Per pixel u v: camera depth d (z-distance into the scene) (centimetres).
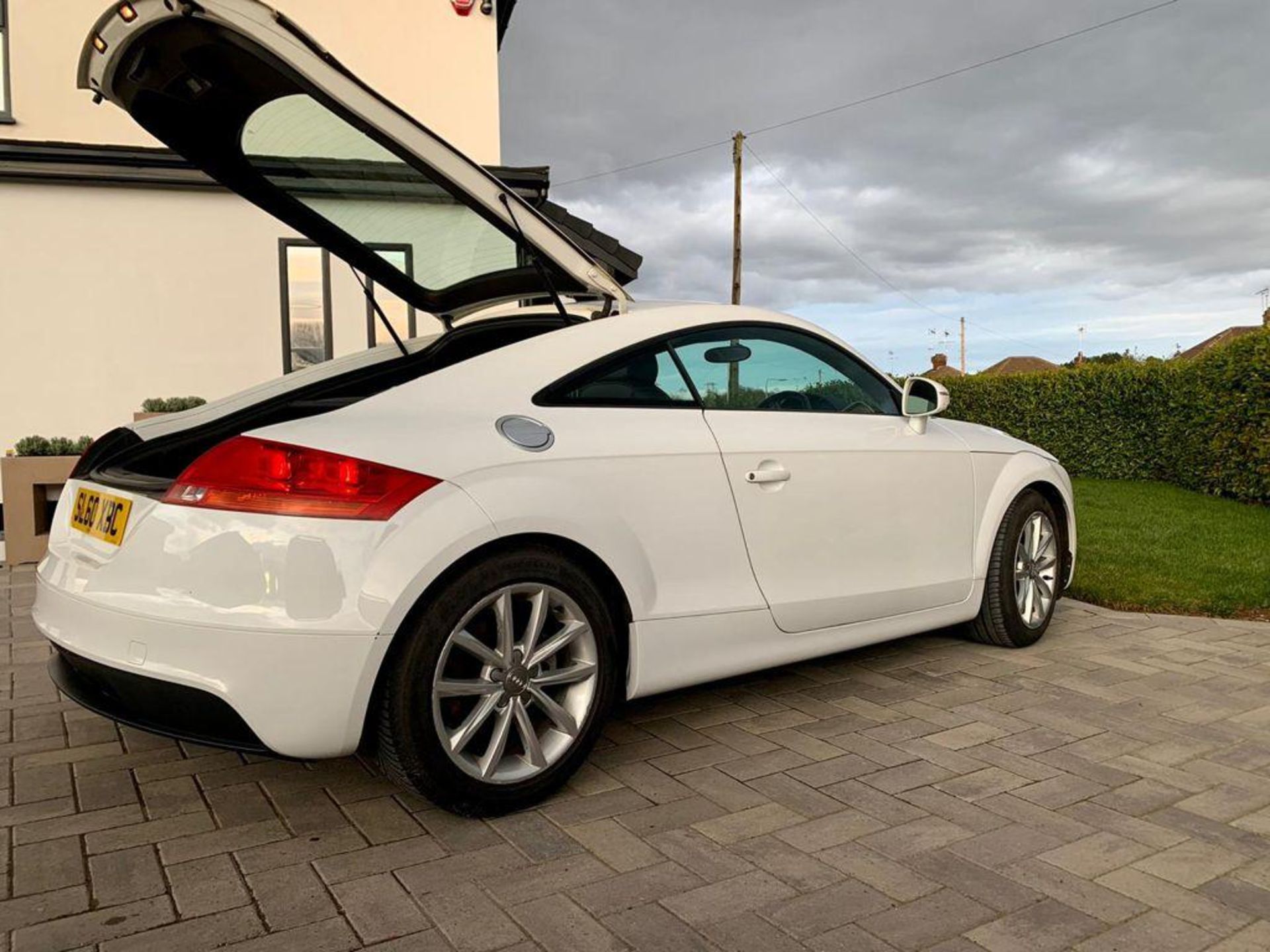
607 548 269
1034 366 5825
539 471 257
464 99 1048
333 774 285
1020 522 416
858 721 331
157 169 870
